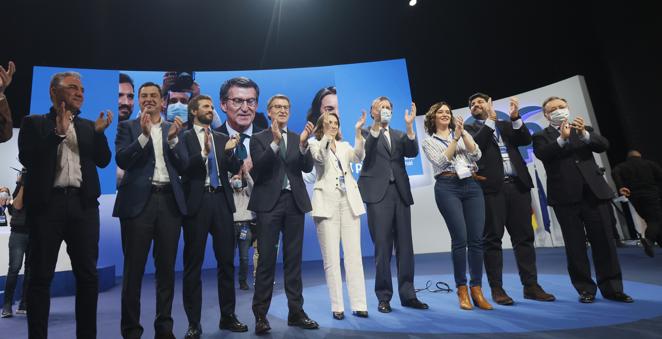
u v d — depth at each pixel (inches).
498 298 99.5
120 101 228.7
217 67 278.2
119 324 98.8
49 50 243.9
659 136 204.8
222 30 259.1
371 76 255.8
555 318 82.0
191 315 82.3
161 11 239.0
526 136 108.1
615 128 233.8
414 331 78.5
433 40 276.2
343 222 98.8
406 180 108.3
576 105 236.1
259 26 260.4
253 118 239.5
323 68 253.6
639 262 151.9
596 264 100.2
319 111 247.8
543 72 256.2
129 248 77.1
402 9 256.1
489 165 105.5
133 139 84.9
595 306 90.8
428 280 147.9
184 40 260.7
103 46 251.0
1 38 230.8
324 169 99.7
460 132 99.3
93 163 74.9
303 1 244.8
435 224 260.1
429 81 282.8
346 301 117.6
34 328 64.7
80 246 70.6
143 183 79.1
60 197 68.9
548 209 245.8
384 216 103.3
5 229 162.2
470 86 276.2
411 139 108.0
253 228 162.6
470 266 100.3
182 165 84.4
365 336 76.5
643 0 209.0
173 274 80.6
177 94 234.5
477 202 101.8
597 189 99.4
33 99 215.5
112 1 227.3
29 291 66.0
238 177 163.3
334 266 95.1
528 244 105.3
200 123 94.0
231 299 88.5
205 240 86.3
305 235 249.1
